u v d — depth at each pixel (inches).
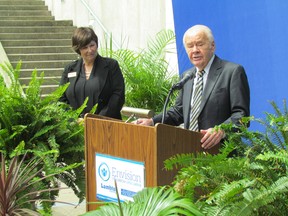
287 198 88.4
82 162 129.6
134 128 110.1
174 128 107.7
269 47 229.3
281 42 223.8
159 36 333.1
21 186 116.9
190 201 82.6
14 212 113.0
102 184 119.2
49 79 455.2
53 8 601.3
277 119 106.0
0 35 522.0
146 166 108.5
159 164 105.9
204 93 135.9
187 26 280.1
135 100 297.0
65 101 191.2
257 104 235.9
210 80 136.2
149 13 368.8
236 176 95.0
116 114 187.5
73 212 203.9
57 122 138.8
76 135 139.5
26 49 504.4
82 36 183.6
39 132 134.0
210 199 87.9
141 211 83.2
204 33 135.4
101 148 118.5
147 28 371.6
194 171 95.0
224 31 252.2
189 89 140.2
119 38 425.7
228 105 134.3
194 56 135.9
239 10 241.9
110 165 116.6
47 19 590.6
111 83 187.9
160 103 293.4
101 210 87.2
